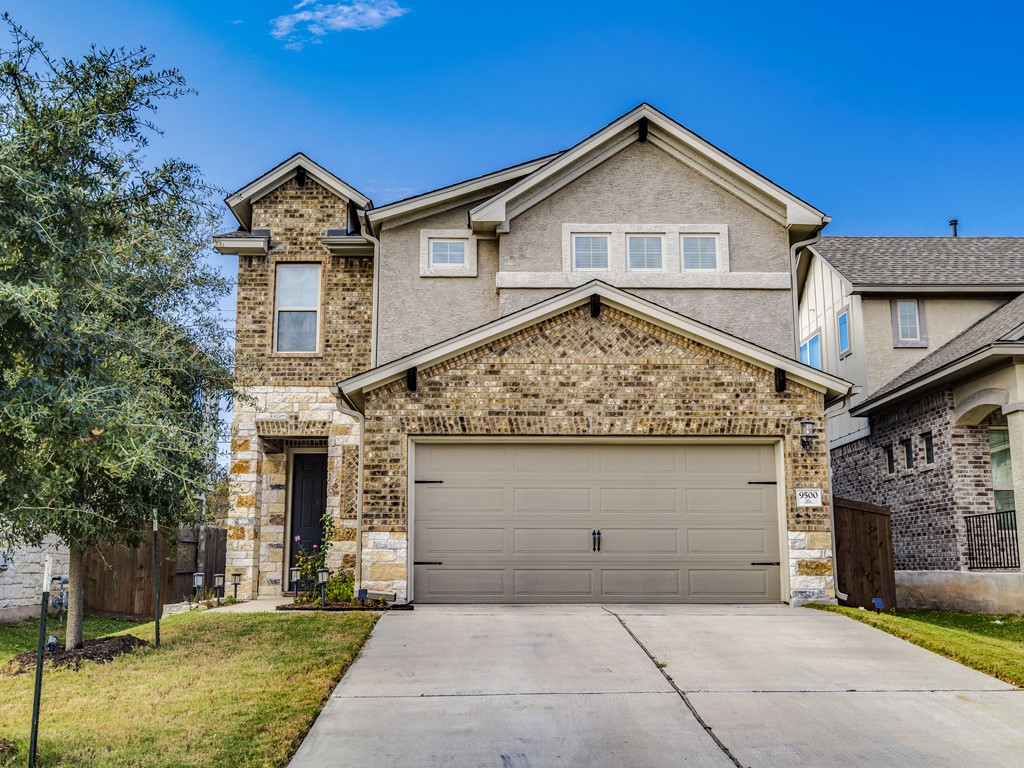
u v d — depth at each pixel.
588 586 13.19
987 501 16.52
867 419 20.41
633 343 13.44
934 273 19.94
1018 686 8.58
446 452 13.36
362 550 12.89
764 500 13.45
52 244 5.77
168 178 7.64
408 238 15.98
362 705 7.89
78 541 9.35
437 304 15.78
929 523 17.52
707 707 7.85
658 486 13.42
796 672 9.01
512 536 13.24
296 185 16.19
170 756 6.53
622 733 7.19
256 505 15.32
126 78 6.95
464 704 7.91
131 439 5.62
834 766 6.54
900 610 16.89
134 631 11.30
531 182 15.54
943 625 14.43
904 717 7.64
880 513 15.03
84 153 6.70
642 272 15.69
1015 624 14.23
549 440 13.32
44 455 5.88
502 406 13.22
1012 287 19.09
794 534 13.13
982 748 6.92
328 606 12.63
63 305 5.98
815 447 13.32
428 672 8.95
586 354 13.38
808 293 23.19
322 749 6.85
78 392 5.59
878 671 9.09
